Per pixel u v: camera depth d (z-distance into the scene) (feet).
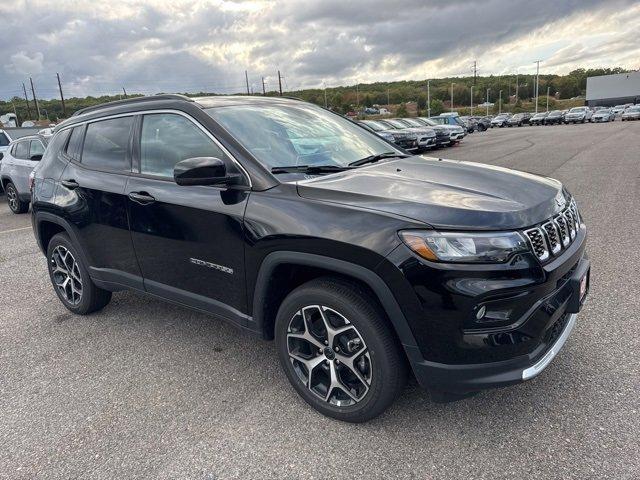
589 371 9.70
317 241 7.89
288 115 11.59
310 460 7.82
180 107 10.51
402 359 7.98
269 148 9.84
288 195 8.61
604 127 121.60
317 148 10.69
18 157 33.37
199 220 9.59
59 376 10.77
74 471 7.84
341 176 9.38
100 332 12.84
